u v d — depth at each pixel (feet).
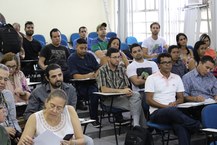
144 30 31.96
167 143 14.26
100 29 22.12
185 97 15.11
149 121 13.99
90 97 16.53
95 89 17.16
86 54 18.39
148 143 13.10
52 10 31.86
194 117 14.40
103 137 16.01
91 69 18.37
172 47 17.17
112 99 15.14
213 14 25.40
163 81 14.64
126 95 15.30
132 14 32.73
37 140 8.86
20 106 12.50
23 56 21.06
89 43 24.11
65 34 32.58
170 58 14.66
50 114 9.21
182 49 19.72
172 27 28.63
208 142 11.71
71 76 17.56
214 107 12.20
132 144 13.12
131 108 15.37
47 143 8.85
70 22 32.81
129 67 16.65
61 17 32.32
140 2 32.14
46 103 9.23
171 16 28.71
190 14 27.22
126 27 33.19
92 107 16.34
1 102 10.52
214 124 12.06
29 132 9.14
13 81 13.34
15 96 13.07
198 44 18.54
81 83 17.39
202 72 15.40
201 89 15.43
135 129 13.44
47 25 31.65
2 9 29.58
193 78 15.56
